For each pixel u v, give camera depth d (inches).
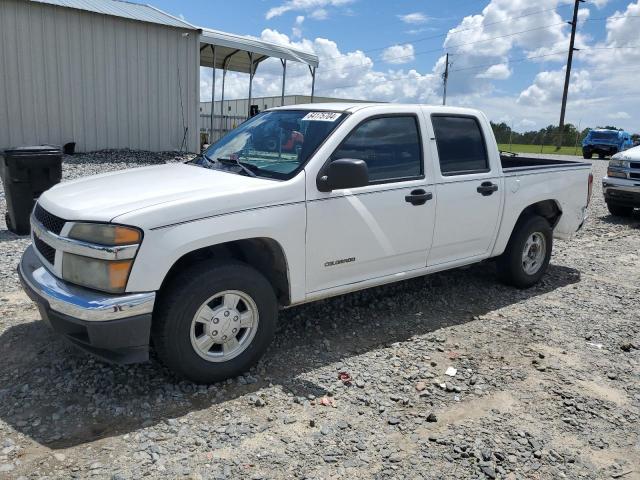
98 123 579.8
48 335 171.8
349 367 161.8
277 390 147.1
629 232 380.5
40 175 290.0
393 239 180.5
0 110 518.3
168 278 143.8
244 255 161.6
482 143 212.5
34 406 133.9
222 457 117.9
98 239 129.6
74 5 557.3
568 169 248.2
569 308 220.7
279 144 174.4
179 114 637.3
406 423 134.3
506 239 224.4
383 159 179.2
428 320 201.8
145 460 115.4
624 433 134.3
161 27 606.2
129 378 148.3
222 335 145.1
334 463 117.8
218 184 150.6
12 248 268.2
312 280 163.5
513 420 137.6
